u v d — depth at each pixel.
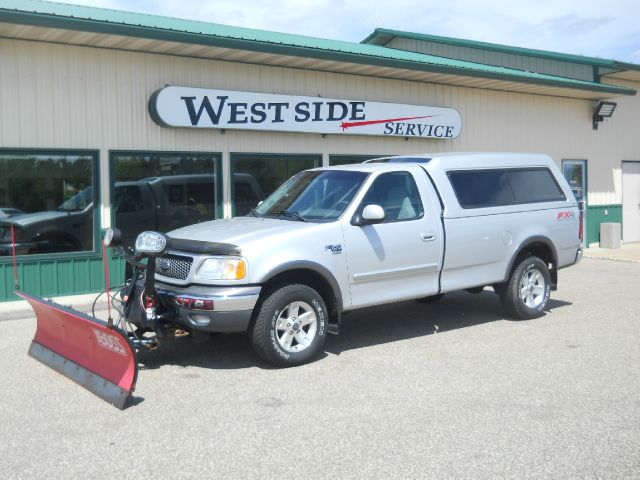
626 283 11.54
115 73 10.13
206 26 11.94
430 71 12.50
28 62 9.45
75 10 10.34
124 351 5.32
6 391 5.73
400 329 8.08
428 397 5.50
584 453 4.37
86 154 9.97
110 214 10.16
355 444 4.55
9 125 9.33
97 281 10.12
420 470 4.14
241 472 4.13
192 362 6.62
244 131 11.38
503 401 5.39
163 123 10.33
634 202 18.50
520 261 8.45
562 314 8.88
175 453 4.42
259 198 11.65
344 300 6.74
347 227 6.76
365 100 12.90
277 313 6.24
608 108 17.06
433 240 7.39
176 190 10.79
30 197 9.59
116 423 4.96
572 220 8.96
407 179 7.44
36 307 6.35
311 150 12.20
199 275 6.10
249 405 5.34
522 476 4.05
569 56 16.42
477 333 7.81
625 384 5.82
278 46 10.55
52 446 4.55
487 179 8.17
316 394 5.60
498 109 15.21
